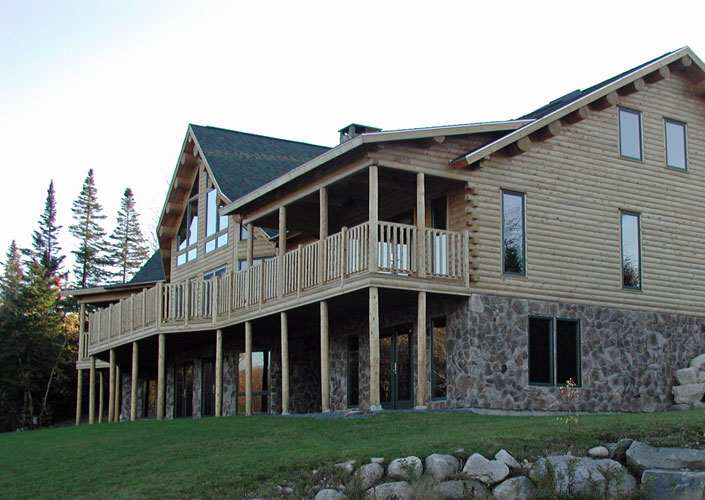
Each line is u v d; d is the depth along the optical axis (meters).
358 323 23.20
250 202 23.64
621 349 21.39
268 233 27.89
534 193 20.77
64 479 13.96
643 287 22.12
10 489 13.53
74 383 47.19
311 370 26.72
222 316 25.00
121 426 20.84
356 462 12.29
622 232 22.08
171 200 32.34
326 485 12.00
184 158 31.47
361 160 19.19
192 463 13.94
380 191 21.73
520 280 20.14
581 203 21.47
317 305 20.89
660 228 22.73
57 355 46.06
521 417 16.61
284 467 12.78
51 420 45.38
